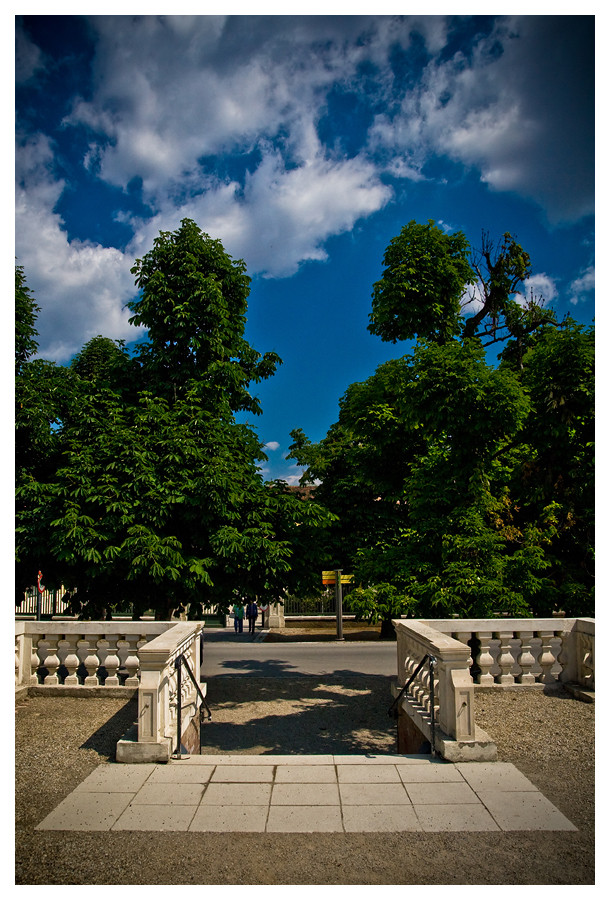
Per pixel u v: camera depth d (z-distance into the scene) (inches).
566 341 346.6
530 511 398.6
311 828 163.9
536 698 291.1
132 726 239.8
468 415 317.1
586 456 356.5
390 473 468.8
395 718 337.4
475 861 148.1
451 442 335.0
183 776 197.9
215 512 349.4
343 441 748.0
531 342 521.7
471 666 330.3
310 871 143.1
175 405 377.4
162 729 221.3
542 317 530.3
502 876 141.5
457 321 470.3
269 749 311.7
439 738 216.8
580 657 301.3
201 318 399.2
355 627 883.4
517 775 199.2
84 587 374.3
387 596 328.2
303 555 408.5
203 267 420.2
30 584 381.4
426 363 323.9
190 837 159.2
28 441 349.1
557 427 343.3
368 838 159.0
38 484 325.7
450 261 441.7
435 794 184.5
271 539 393.1
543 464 370.0
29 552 330.6
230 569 355.6
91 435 354.6
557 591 338.6
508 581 326.0
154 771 202.4
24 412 331.0
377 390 459.8
